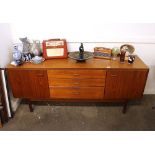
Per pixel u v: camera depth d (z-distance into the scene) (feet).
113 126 6.60
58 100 7.41
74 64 6.54
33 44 7.21
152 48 7.59
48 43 7.06
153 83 8.41
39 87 6.66
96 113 7.30
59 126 6.57
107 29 7.23
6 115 6.75
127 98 6.91
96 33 7.32
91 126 6.58
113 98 6.93
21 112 7.39
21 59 6.66
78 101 7.86
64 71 6.29
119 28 7.20
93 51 7.62
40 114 7.26
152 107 7.63
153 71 8.11
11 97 7.18
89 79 6.45
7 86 6.61
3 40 6.52
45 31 7.29
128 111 7.43
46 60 6.93
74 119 6.95
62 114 7.25
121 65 6.45
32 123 6.74
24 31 7.27
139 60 6.97
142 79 6.39
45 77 6.43
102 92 6.76
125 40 7.41
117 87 6.61
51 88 6.68
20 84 6.60
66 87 6.65
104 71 6.26
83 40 7.45
